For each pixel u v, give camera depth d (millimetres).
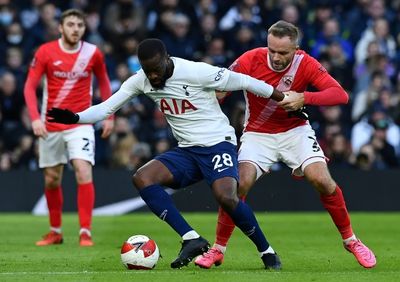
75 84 38938
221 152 27312
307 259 32250
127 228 47500
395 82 66750
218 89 27312
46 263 30375
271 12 66125
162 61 26438
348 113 64062
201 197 58438
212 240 41000
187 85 27000
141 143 60688
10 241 40094
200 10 67750
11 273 27219
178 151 27922
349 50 67312
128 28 65125
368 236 43469
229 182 26969
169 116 27641
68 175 57719
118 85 62688
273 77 28875
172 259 31828
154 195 27250
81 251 35000
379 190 59625
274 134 29297
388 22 69500
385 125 62500
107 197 57656
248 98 29328
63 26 38406
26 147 59938
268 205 59125
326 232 45625
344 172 59438
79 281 25031
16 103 61625
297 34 27906
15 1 66938
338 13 68938
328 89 28281
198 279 25125
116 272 27031
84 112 27359
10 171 57594
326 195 28750
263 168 29375
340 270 28281
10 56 62812
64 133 38562
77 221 52000
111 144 60406
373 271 27844
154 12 66312
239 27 65250
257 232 27609
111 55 64000
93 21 65688
